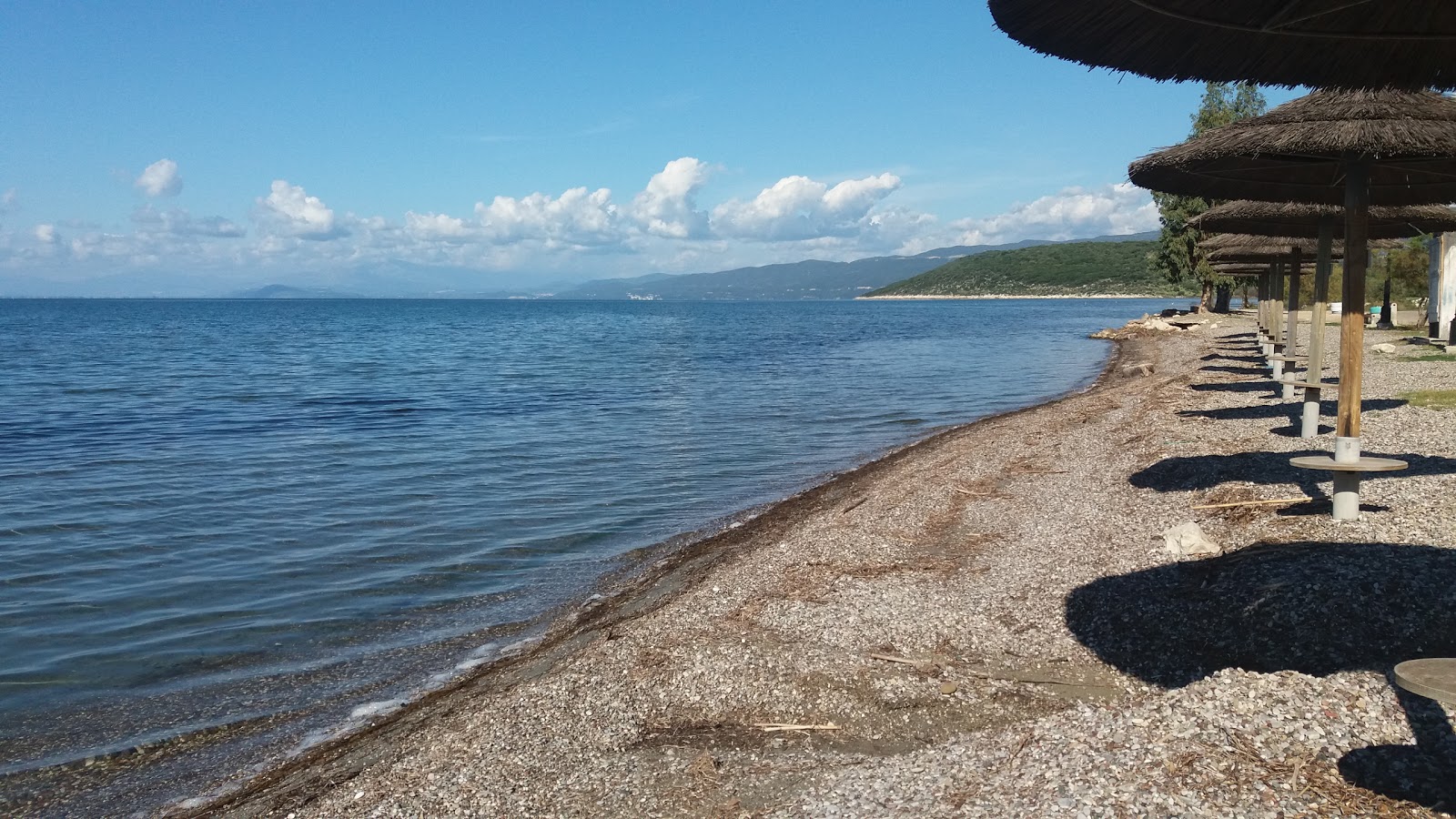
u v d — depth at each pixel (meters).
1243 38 4.64
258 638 9.62
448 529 13.84
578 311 195.75
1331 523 8.96
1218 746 5.00
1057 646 7.54
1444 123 8.01
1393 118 8.05
